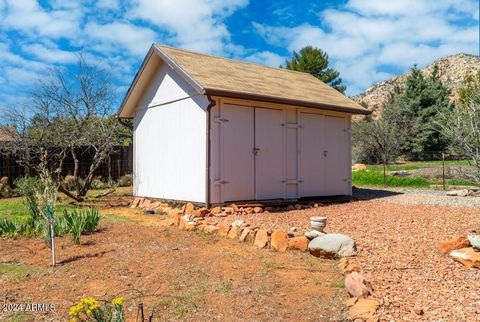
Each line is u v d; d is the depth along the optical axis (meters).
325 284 4.34
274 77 12.54
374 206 10.29
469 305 3.59
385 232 6.76
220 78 9.75
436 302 3.67
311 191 11.27
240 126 9.65
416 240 6.12
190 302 3.80
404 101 33.38
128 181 18.05
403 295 3.86
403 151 31.30
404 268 4.76
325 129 11.79
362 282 3.98
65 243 6.32
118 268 4.94
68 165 16.12
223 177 9.30
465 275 4.50
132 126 13.48
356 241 6.08
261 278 4.55
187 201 9.81
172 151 10.45
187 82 9.61
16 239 6.67
